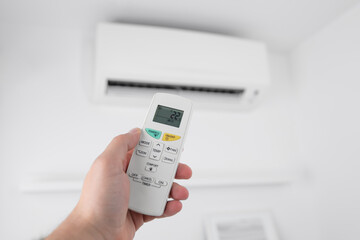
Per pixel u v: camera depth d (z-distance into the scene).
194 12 1.46
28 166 1.36
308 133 1.76
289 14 1.52
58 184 1.27
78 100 1.52
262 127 1.78
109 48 1.34
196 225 1.50
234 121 1.74
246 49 1.55
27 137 1.40
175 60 1.41
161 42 1.42
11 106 1.42
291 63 1.94
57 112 1.47
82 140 1.47
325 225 1.62
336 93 1.57
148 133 0.71
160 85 1.46
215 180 1.46
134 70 1.34
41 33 1.55
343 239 1.50
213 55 1.48
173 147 0.70
